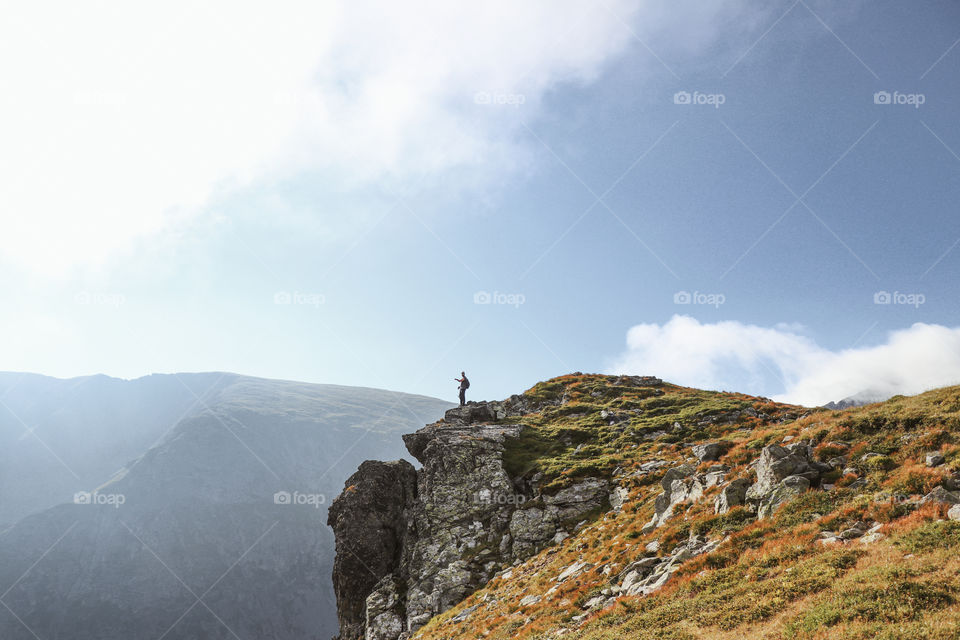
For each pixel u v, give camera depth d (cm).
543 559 3812
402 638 3881
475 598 3744
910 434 2630
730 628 1839
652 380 8081
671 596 2269
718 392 7269
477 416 7200
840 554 1997
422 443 5906
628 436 5519
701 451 3744
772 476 2714
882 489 2331
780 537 2330
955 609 1493
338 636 4822
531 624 2734
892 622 1529
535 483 4875
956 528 1872
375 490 5262
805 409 5591
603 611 2452
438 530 4672
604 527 3772
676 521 3003
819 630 1609
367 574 4853
